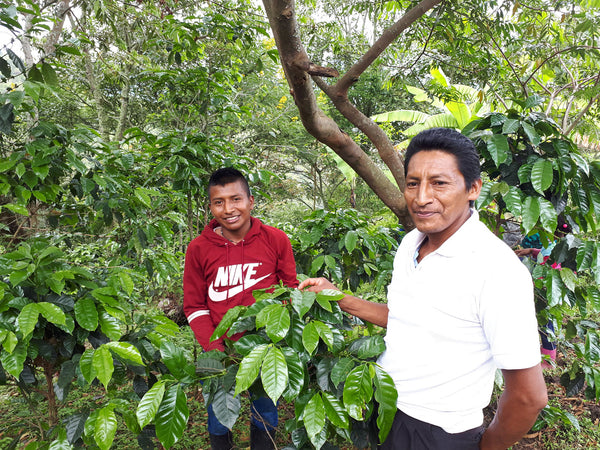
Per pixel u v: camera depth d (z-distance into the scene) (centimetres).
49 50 365
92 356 109
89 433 106
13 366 107
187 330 338
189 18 284
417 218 96
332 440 139
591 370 185
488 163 166
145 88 684
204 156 234
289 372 95
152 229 214
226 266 164
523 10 331
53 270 127
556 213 145
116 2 436
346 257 225
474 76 324
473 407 98
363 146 847
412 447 101
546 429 233
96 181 168
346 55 512
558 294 162
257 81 702
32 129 151
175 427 93
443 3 257
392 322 108
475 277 88
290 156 841
